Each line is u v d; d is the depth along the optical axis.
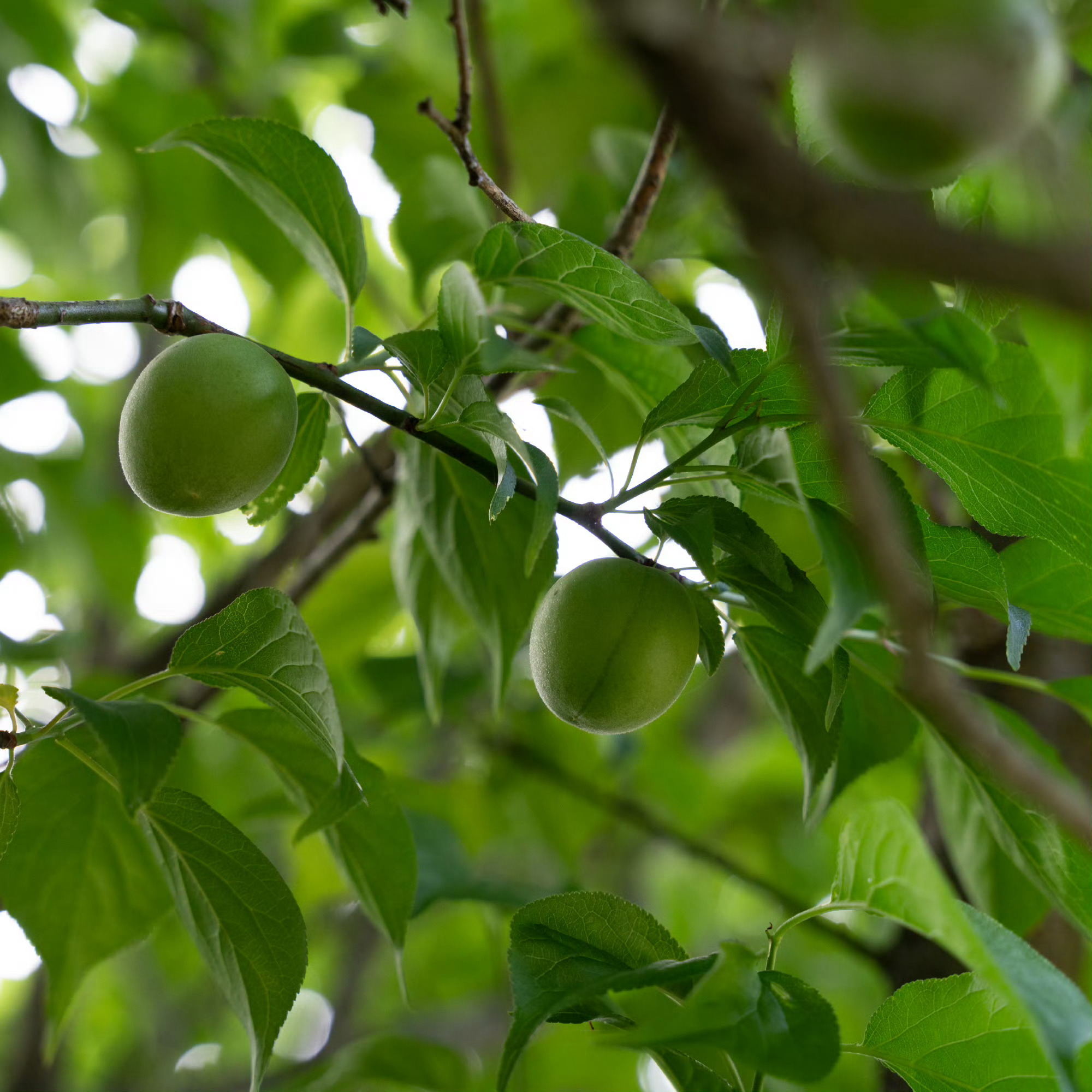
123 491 1.40
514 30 1.21
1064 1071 0.78
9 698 0.83
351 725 1.17
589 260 0.83
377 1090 1.00
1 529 1.24
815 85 0.76
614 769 1.25
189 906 0.85
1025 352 0.82
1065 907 0.86
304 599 0.99
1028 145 0.76
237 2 1.15
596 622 0.83
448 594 0.95
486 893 0.96
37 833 0.88
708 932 1.81
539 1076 1.13
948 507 0.95
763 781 1.43
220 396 0.82
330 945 1.77
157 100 1.22
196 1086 1.79
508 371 0.83
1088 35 0.81
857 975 1.57
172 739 0.81
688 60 0.51
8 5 1.16
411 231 1.00
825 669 0.85
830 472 0.83
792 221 0.53
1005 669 0.94
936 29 0.75
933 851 0.96
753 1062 0.79
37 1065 1.44
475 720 1.23
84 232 1.39
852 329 0.80
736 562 0.83
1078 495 0.82
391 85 1.10
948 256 0.52
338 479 1.04
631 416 1.01
